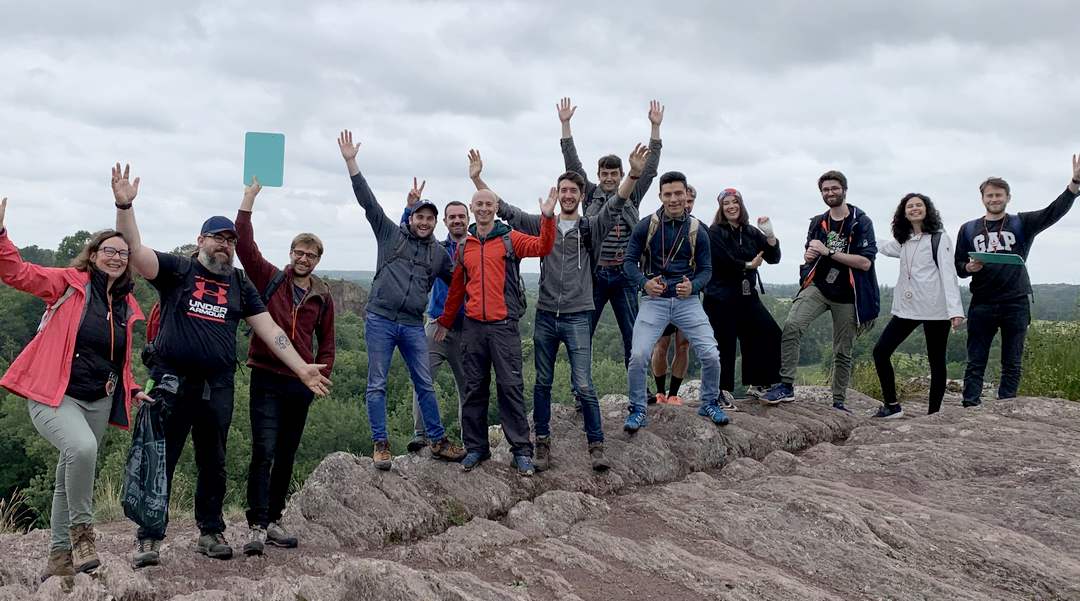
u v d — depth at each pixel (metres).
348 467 5.41
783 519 5.33
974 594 4.42
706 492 6.09
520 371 5.90
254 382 4.79
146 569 4.23
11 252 3.84
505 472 5.96
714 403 7.39
